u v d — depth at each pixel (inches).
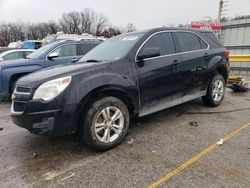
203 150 125.1
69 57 284.8
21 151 132.1
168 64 156.8
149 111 151.0
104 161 117.9
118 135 132.8
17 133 159.8
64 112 113.7
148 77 145.6
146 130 156.6
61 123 114.1
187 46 176.2
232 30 451.2
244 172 103.3
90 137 121.8
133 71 138.8
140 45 147.0
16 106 120.6
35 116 112.6
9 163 119.0
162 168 109.3
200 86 186.9
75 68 126.1
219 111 194.4
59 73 119.8
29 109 113.1
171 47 163.6
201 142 135.2
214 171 104.9
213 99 201.5
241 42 438.9
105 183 99.9
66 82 115.3
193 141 137.0
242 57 334.6
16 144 141.6
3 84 246.2
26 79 123.4
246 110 196.4
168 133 150.3
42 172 109.7
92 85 120.2
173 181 98.9
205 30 201.0
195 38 185.8
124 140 141.3
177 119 176.7
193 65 175.3
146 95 146.3
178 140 139.1
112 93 133.0
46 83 114.0
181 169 107.7
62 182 101.4
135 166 112.0
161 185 96.6
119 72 132.6
